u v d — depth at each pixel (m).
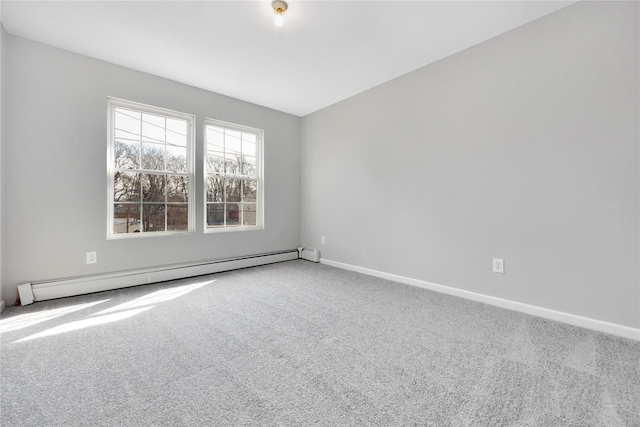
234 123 3.66
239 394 1.23
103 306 2.31
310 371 1.40
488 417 1.08
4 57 2.21
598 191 1.86
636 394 1.21
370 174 3.39
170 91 3.11
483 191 2.41
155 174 3.08
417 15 2.07
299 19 2.12
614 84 1.79
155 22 2.16
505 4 1.94
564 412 1.10
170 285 2.93
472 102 2.47
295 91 3.46
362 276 3.34
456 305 2.35
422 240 2.87
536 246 2.12
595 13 1.85
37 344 1.67
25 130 2.34
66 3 1.93
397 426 1.04
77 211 2.58
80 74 2.59
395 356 1.54
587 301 1.91
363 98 3.46
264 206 4.01
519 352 1.58
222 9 2.01
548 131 2.05
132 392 1.24
